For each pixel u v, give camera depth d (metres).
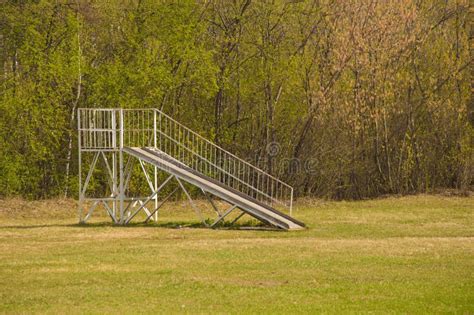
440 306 17.08
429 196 45.97
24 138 45.50
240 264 22.41
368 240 27.73
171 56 46.53
